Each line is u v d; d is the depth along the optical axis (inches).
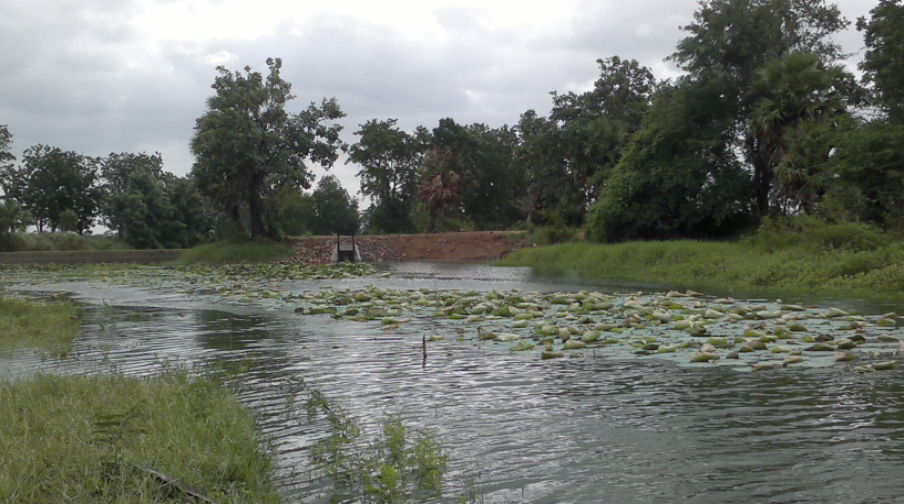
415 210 3221.0
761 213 1513.3
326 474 233.9
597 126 2130.9
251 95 1888.5
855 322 510.3
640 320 547.2
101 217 3284.9
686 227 1583.4
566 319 577.3
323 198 3659.0
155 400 299.0
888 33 1250.6
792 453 246.7
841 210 1075.9
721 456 245.8
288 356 455.2
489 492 217.8
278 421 297.6
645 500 210.2
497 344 484.1
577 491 217.9
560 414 302.0
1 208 2352.4
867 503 204.4
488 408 314.0
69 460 219.9
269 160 1935.3
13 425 255.3
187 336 554.9
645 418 293.3
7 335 553.0
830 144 1224.8
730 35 1503.4
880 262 836.6
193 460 223.9
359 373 395.5
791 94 1309.1
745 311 572.7
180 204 2940.5
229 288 1063.6
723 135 1504.7
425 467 231.0
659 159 1563.7
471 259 2043.6
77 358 454.3
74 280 1321.4
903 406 300.5
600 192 1903.3
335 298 818.2
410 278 1244.5
